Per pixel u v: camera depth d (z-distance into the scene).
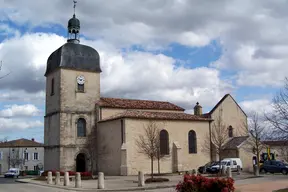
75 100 42.62
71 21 45.28
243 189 20.80
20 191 24.33
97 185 27.97
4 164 73.50
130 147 37.75
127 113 39.66
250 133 47.28
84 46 44.84
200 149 42.84
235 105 50.50
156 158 39.09
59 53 43.00
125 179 32.84
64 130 41.28
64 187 26.73
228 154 45.38
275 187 21.77
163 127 40.38
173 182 29.06
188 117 42.88
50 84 44.53
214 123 47.22
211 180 15.62
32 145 76.12
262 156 47.19
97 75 44.78
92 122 43.31
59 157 40.59
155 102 48.50
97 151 42.56
